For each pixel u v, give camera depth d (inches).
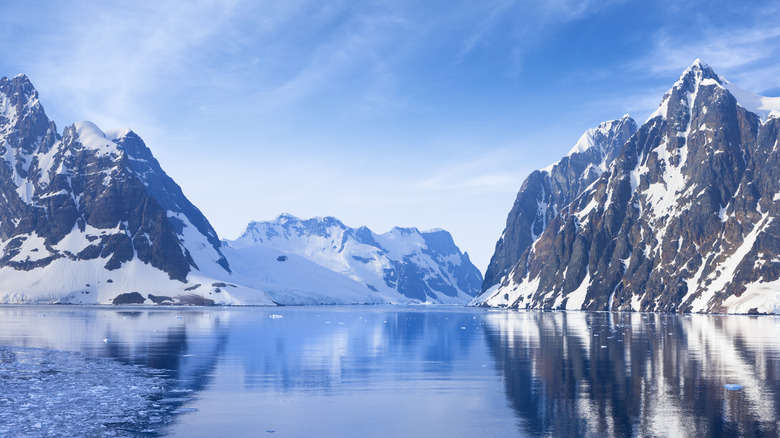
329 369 2559.1
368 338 4170.8
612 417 1614.2
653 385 2064.5
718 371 2365.9
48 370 2454.5
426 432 1499.8
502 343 3698.3
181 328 5083.7
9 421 1590.8
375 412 1721.2
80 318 6683.1
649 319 6993.1
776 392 1927.9
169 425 1567.4
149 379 2253.9
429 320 7160.4
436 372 2455.7
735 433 1443.2
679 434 1439.5
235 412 1718.8
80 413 1691.7
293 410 1747.0
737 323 5876.0
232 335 4355.3
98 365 2615.7
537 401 1835.6
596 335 4284.0
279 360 2851.9
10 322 5733.3
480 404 1811.0
